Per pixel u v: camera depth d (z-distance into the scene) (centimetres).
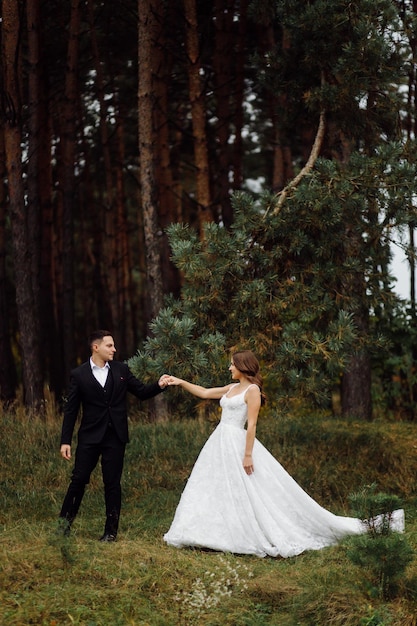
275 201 793
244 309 771
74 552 512
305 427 971
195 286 773
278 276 799
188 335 727
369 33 797
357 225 800
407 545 471
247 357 622
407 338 1180
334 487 804
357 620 440
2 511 699
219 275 756
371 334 834
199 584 486
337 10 811
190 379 740
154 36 1205
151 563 517
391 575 468
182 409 789
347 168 801
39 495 742
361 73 816
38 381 1030
